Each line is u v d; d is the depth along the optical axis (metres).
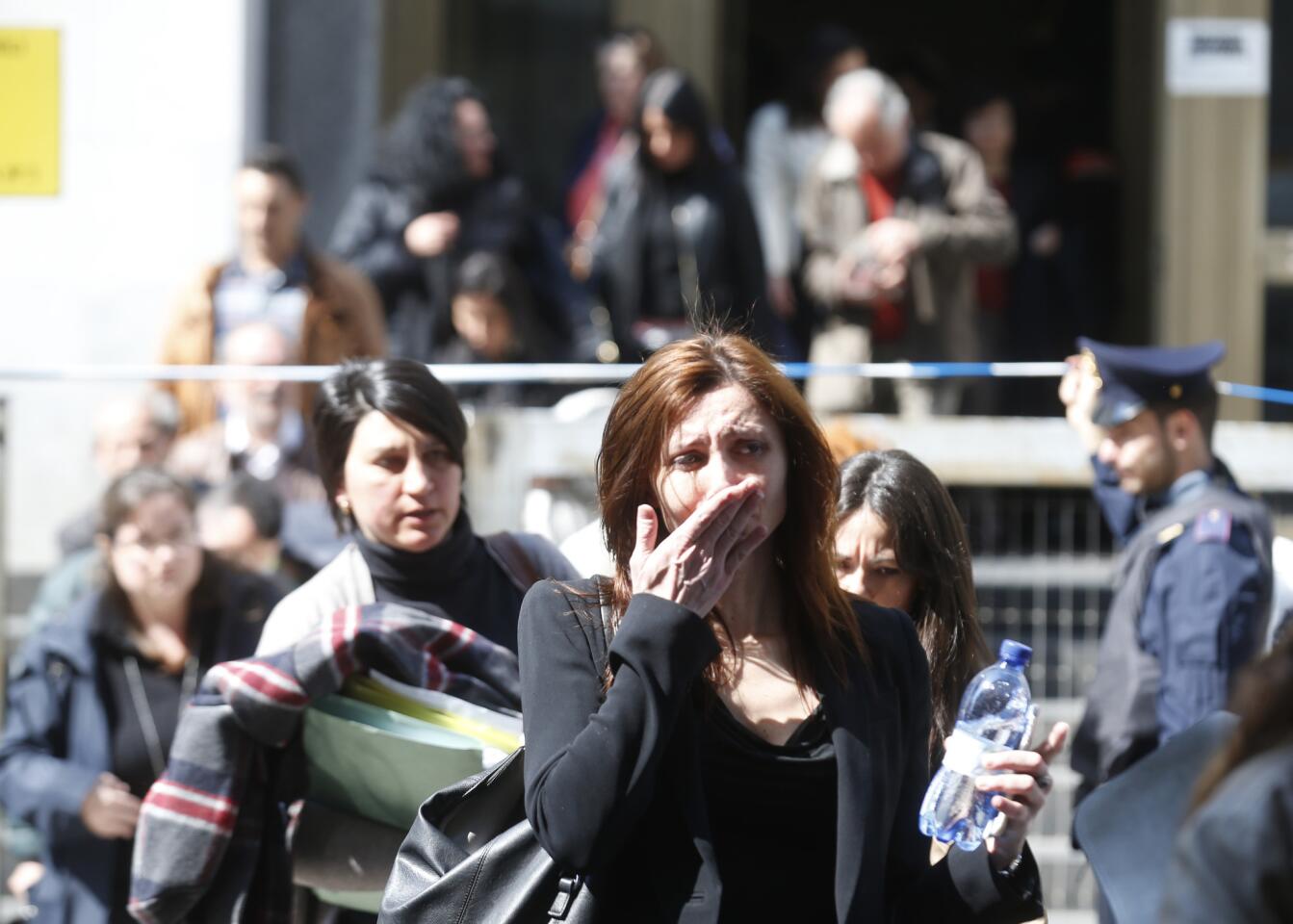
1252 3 33.97
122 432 22.98
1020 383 32.66
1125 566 16.38
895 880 11.03
